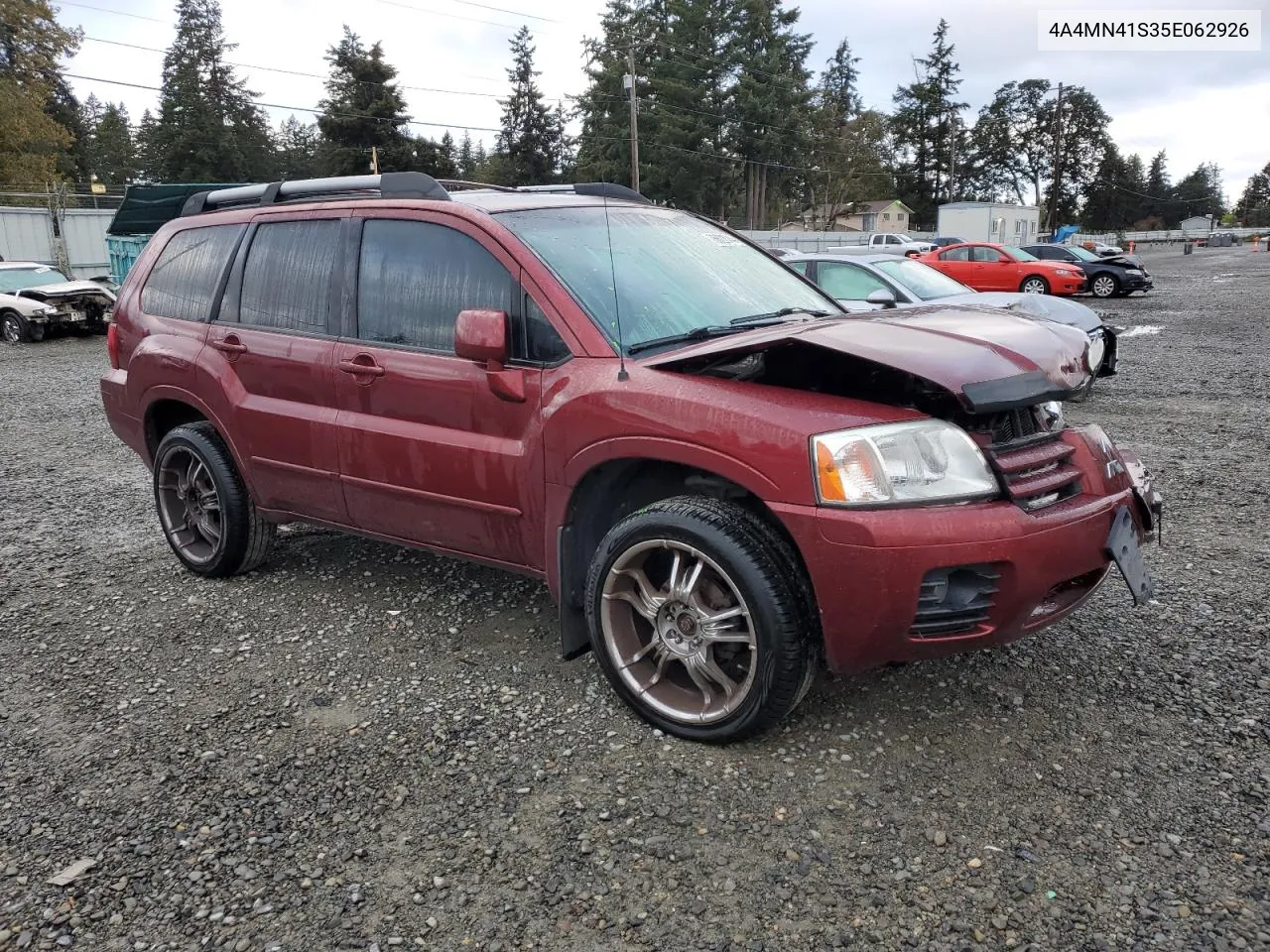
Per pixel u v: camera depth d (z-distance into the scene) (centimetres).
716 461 282
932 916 226
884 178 8906
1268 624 386
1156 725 309
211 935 226
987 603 271
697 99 6050
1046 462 287
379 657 374
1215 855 245
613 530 309
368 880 245
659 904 233
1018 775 282
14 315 1766
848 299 927
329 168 6669
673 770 290
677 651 304
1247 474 634
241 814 273
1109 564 304
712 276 383
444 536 371
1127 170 10662
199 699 344
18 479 702
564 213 379
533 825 265
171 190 1616
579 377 316
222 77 7188
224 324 440
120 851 258
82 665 373
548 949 220
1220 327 1611
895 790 276
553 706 331
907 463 265
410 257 372
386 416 374
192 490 469
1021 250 2666
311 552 504
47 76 4897
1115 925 221
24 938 225
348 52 6619
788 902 233
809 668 285
